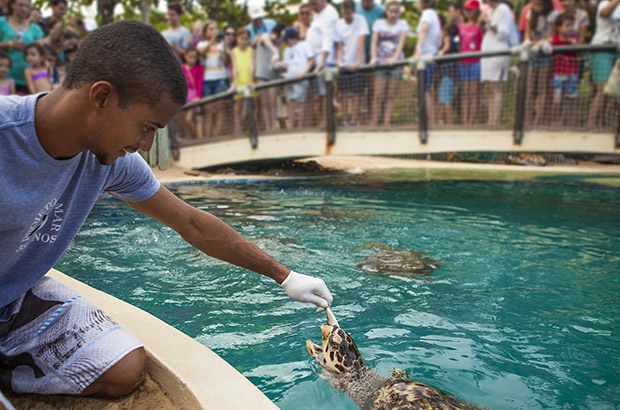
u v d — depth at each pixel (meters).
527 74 8.83
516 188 8.34
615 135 8.91
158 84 1.52
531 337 2.92
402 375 2.42
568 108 9.30
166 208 2.11
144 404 1.91
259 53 10.34
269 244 4.71
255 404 1.77
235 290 3.58
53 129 1.61
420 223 5.71
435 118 9.63
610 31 8.92
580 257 4.47
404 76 10.20
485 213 6.31
